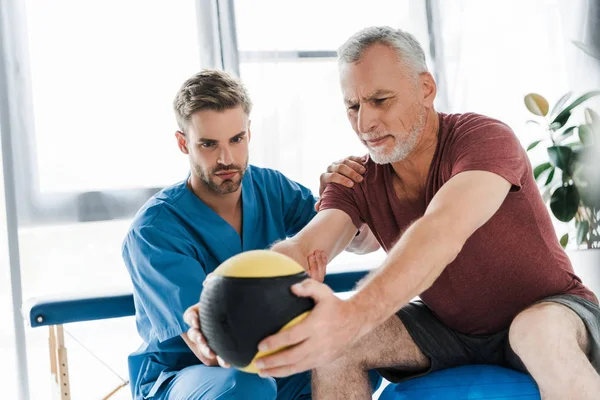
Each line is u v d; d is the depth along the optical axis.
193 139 1.58
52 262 2.61
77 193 2.63
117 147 2.68
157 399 1.59
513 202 1.35
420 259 1.05
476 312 1.45
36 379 2.57
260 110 2.77
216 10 2.74
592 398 1.18
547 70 3.13
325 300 0.92
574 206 2.89
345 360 1.40
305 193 1.88
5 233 2.53
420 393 1.36
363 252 1.75
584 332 1.31
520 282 1.40
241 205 1.75
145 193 2.70
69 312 1.67
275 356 0.90
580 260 3.16
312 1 2.85
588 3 3.16
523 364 1.38
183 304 1.52
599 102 3.18
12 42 2.57
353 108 1.36
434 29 3.04
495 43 3.09
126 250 1.64
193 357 1.65
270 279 0.90
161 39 2.71
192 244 1.63
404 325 1.47
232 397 1.42
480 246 1.37
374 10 2.95
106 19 2.66
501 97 3.09
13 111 2.55
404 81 1.31
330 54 2.87
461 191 1.17
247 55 2.77
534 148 3.10
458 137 1.35
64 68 2.62
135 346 2.72
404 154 1.35
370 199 1.51
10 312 2.52
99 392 2.68
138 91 2.69
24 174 2.57
